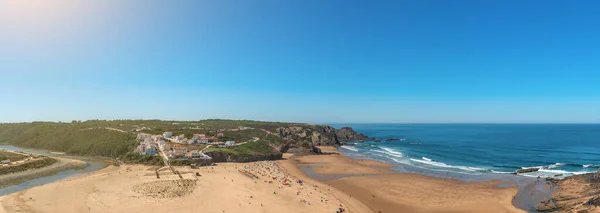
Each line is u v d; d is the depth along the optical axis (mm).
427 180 79188
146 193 60375
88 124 179500
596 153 136875
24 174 81188
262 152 122688
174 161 98750
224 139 143875
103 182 69500
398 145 188625
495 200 60781
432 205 58906
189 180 72312
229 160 108875
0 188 66812
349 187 72875
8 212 48688
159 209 51406
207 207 53062
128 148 119500
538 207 55688
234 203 55594
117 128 162250
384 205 59156
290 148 144875
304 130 199000
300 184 73875
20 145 160000
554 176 82188
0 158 89875
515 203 58906
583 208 48906
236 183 71625
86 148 127875
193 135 144875
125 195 58844
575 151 145375
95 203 53844
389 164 107438
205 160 100625
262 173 87688
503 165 105125
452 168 98688
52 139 150375
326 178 83875
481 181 77438
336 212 52938
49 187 64312
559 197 60031
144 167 95125
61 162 101000
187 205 53688
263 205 55125
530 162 111438
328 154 142750
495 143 191125
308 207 55188
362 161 115750
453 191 68000
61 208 51031
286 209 53406
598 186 61219
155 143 128625
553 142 196000
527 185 72062
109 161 107812
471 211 55281
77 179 73562
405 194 66250
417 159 122312
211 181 72562
